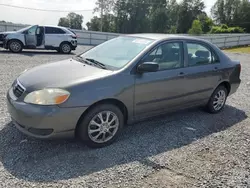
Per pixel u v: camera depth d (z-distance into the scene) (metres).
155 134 3.94
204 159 3.31
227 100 6.13
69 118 3.06
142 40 4.09
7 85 6.05
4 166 2.86
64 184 2.63
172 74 4.00
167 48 4.03
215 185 2.78
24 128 3.12
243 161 3.32
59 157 3.12
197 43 4.52
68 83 3.13
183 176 2.91
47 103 2.98
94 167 2.96
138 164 3.09
